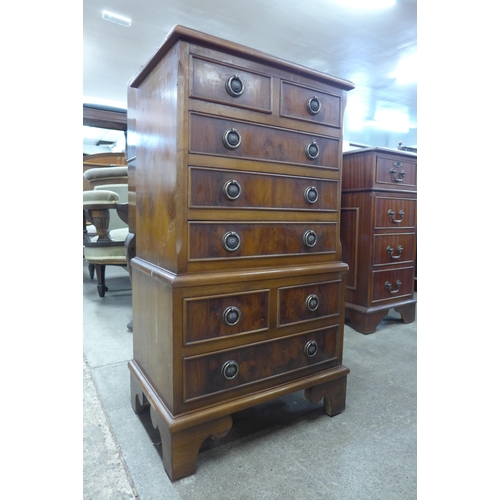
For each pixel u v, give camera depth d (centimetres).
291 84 96
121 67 377
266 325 96
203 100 81
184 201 81
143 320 104
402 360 158
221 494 81
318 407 119
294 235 100
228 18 281
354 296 200
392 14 278
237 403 91
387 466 91
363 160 191
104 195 219
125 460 91
